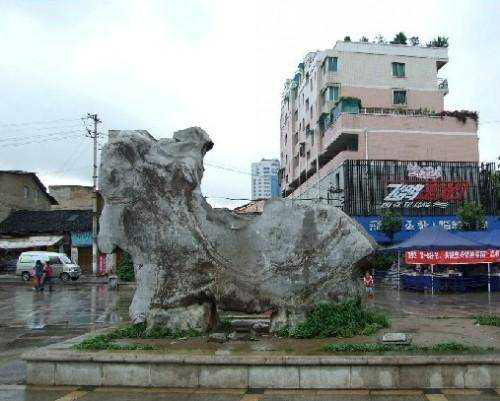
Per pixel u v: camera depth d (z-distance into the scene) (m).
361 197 33.53
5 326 13.51
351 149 37.56
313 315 8.13
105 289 27.39
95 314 16.14
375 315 9.29
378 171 33.91
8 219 41.06
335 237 8.38
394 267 29.45
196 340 7.75
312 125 45.03
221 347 7.16
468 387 6.29
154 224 8.48
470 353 6.63
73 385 6.65
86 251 40.34
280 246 8.36
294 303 8.23
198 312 8.30
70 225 39.94
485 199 34.44
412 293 23.17
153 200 8.52
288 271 8.28
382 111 37.16
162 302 8.29
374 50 41.56
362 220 33.12
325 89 41.06
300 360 6.34
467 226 30.53
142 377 6.57
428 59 42.16
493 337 8.09
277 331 8.16
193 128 8.98
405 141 36.28
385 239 32.84
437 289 23.36
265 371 6.40
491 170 34.81
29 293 24.95
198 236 8.38
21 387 6.62
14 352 9.73
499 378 6.31
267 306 8.31
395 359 6.30
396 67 41.72
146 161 8.63
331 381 6.32
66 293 24.91
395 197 33.59
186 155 8.77
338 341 7.51
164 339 7.91
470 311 15.17
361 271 8.69
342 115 35.97
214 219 8.59
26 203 43.75
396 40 43.97
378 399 5.89
